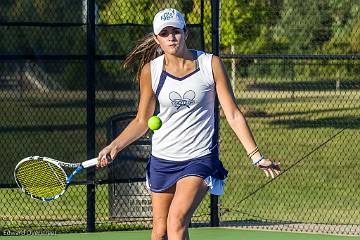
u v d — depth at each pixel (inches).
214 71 690.2
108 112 1081.4
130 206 1109.1
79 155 1085.8
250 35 1923.0
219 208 1156.5
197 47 1092.5
